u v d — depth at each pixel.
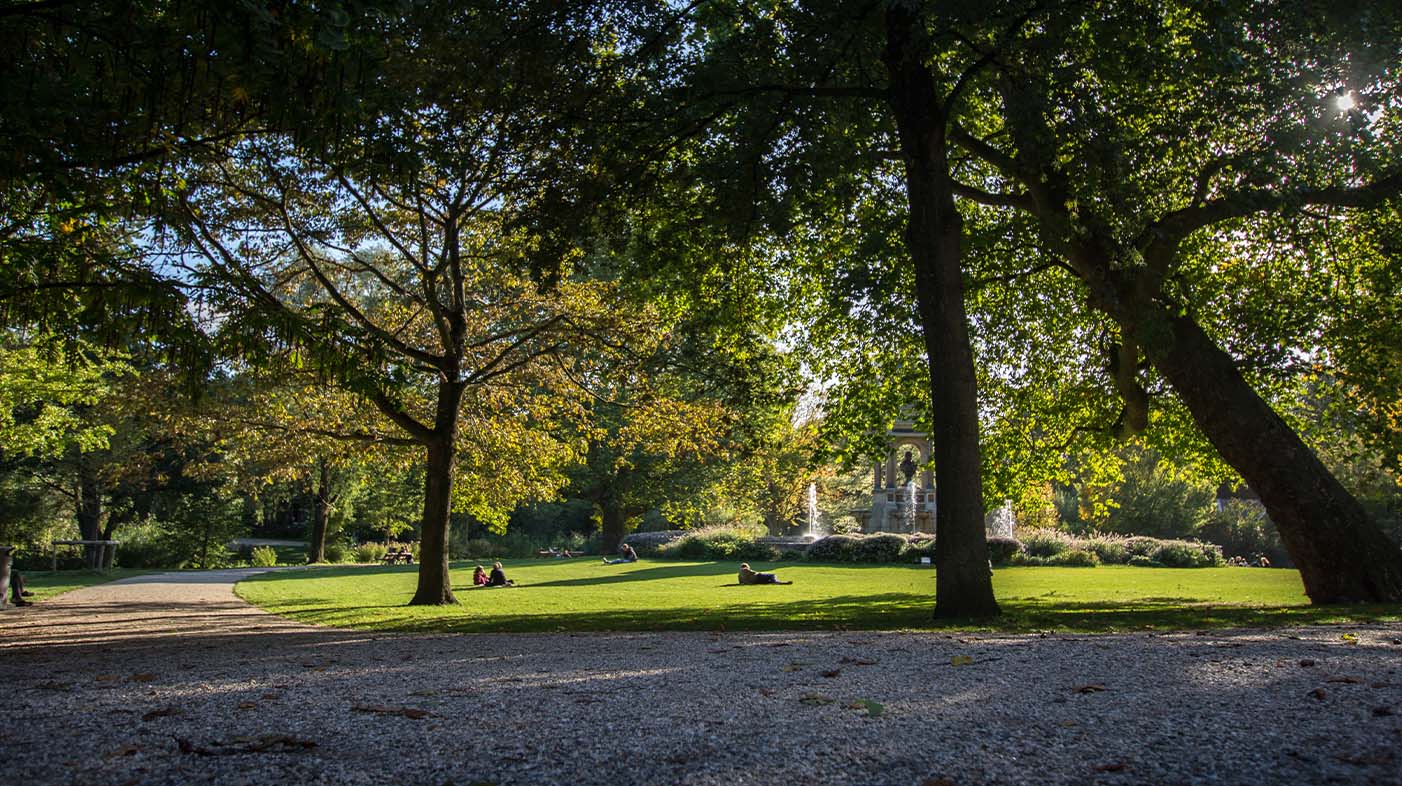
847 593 20.55
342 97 7.40
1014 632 9.52
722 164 13.66
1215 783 3.12
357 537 60.66
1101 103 12.85
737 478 46.91
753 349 18.88
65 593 22.58
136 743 3.93
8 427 24.98
